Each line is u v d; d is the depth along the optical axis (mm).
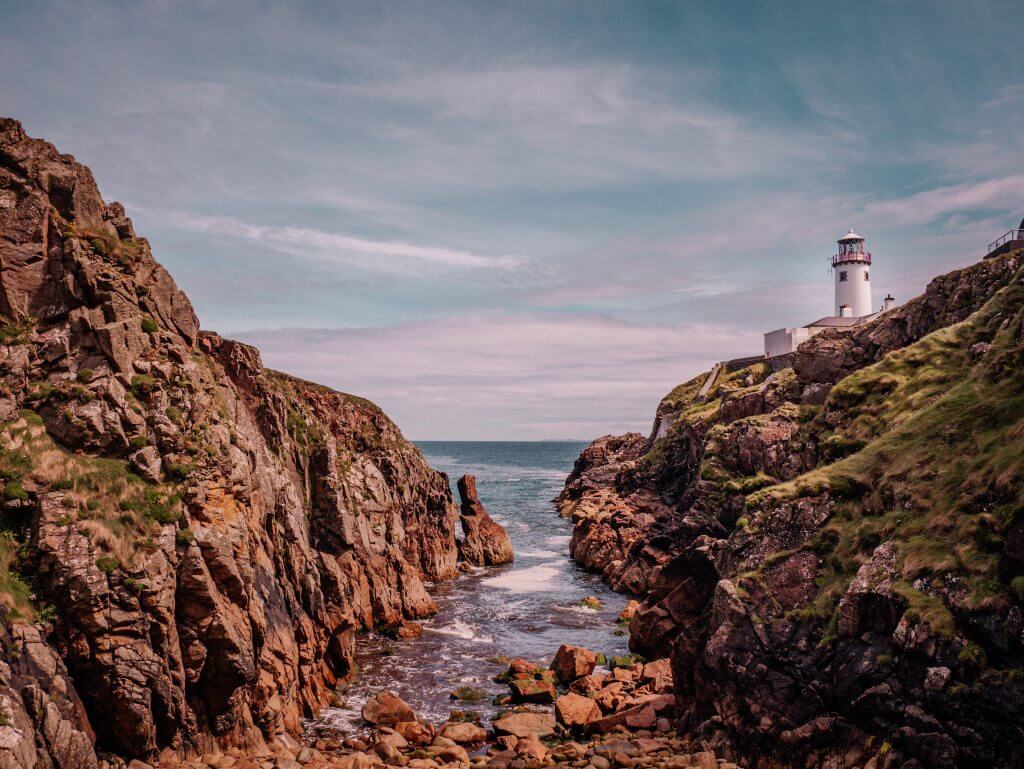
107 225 35188
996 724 22359
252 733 31516
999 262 53000
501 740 34625
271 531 39875
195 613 28859
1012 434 28953
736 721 29734
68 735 23438
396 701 38219
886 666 26016
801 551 33062
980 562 25484
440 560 75125
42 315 31781
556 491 181875
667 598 46688
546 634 55312
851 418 46781
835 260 99062
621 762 30094
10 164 32344
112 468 29469
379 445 72562
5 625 24109
